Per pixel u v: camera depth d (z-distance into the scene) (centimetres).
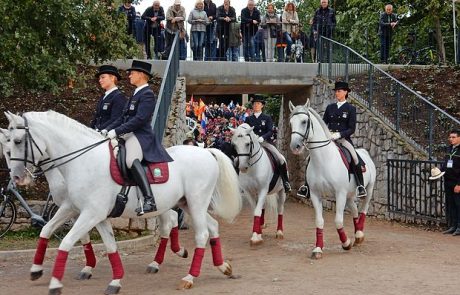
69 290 809
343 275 898
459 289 802
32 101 1639
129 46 1471
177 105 1630
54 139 767
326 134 1080
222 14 2012
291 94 2233
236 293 782
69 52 1355
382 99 1705
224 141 1955
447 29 2617
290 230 1431
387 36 2188
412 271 927
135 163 785
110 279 882
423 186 1466
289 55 2131
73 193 768
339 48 1920
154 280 873
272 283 844
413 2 2473
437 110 1499
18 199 1194
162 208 818
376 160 1675
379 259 1037
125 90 1716
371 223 1567
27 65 1243
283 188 1304
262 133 1312
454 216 1351
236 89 2114
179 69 1905
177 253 995
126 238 1178
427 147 1535
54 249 1052
